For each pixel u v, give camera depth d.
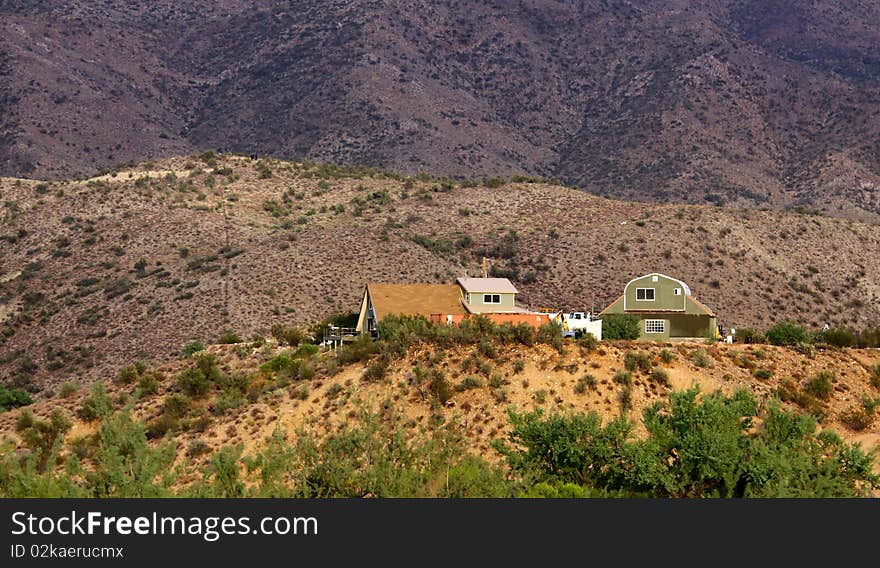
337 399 50.31
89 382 93.12
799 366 54.25
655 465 31.86
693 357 52.84
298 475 27.11
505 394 47.97
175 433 50.47
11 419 57.78
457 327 54.22
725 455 31.44
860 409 50.53
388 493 26.20
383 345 54.22
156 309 111.94
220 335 103.56
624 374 48.91
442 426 45.25
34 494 25.38
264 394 53.84
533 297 126.38
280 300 112.69
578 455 32.78
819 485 29.81
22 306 127.00
